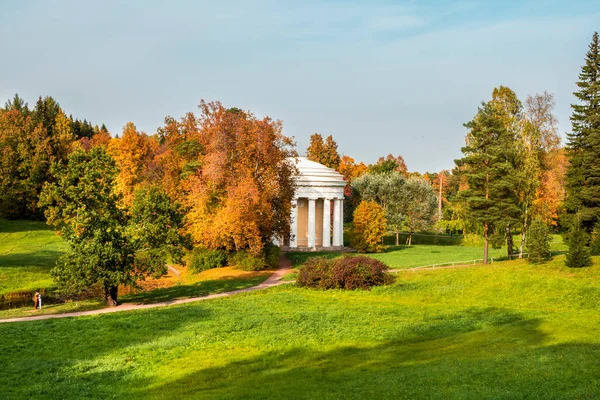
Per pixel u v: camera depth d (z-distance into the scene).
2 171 94.06
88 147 124.50
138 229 44.06
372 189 95.31
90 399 21.19
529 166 53.91
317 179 78.94
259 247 58.06
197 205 60.97
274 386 21.69
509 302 38.81
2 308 45.97
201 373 24.55
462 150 55.03
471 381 19.80
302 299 42.31
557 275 43.47
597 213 52.12
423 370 22.08
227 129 59.09
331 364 25.17
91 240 42.72
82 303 45.81
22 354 28.25
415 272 51.25
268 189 58.09
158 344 29.44
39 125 101.62
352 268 46.75
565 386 18.50
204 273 59.00
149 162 90.31
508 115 59.06
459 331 30.72
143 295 48.84
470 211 54.34
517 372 20.56
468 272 47.41
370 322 33.97
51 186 43.88
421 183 96.94
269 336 30.66
